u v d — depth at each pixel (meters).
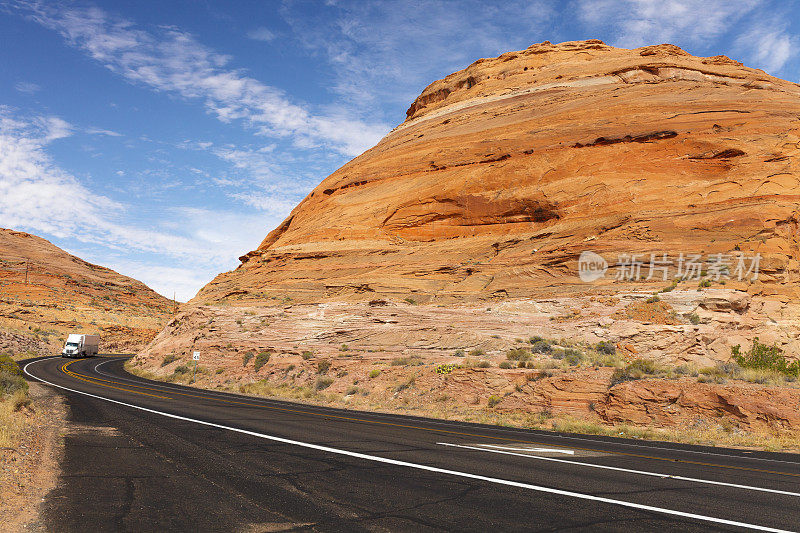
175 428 14.00
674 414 17.36
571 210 45.59
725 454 12.32
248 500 7.20
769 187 38.97
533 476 8.96
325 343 36.53
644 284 34.66
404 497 7.44
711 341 27.67
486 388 23.12
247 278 56.94
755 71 65.19
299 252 56.12
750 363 25.94
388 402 24.83
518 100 67.50
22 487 7.56
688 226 37.41
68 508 6.63
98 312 105.25
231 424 15.16
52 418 15.30
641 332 28.48
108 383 31.22
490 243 47.31
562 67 73.94
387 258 50.44
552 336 30.61
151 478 8.39
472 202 51.25
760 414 15.86
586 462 10.52
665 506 7.12
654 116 51.06
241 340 40.50
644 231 38.50
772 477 9.34
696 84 58.00
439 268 45.72
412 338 33.72
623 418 18.00
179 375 38.94
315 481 8.38
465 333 32.53
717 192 40.50
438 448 11.84
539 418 19.17
